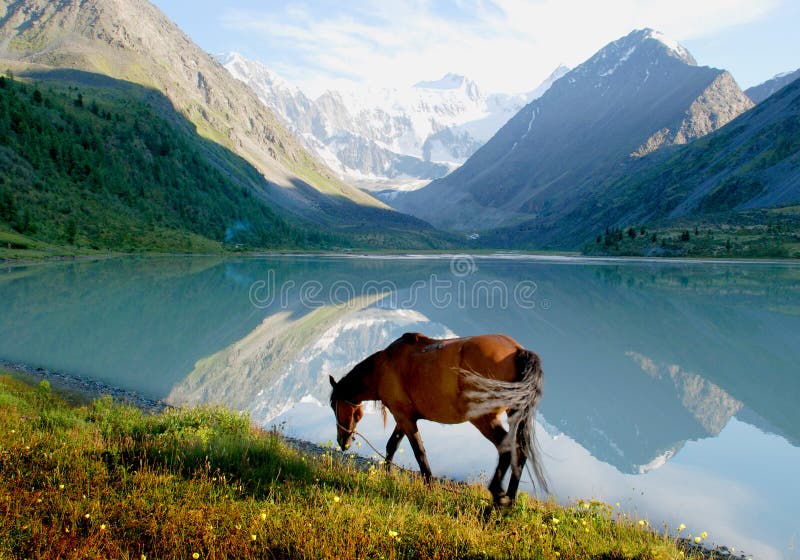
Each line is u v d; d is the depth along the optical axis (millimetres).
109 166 138000
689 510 10047
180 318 34844
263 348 26438
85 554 5258
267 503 6477
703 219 173875
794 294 52969
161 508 6270
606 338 30688
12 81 144500
